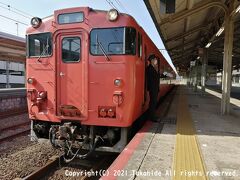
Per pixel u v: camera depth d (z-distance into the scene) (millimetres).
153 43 8531
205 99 16062
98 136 5398
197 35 15625
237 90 32531
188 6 8586
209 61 31156
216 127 6883
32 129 5957
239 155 4473
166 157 4250
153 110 7324
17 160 6332
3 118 10656
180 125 6965
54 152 6785
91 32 5293
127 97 5137
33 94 5770
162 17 9156
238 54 20766
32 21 5770
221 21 10875
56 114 5582
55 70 5543
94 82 5273
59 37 5531
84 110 5359
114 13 5125
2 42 15617
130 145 4898
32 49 5809
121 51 5125
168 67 16891
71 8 5430
